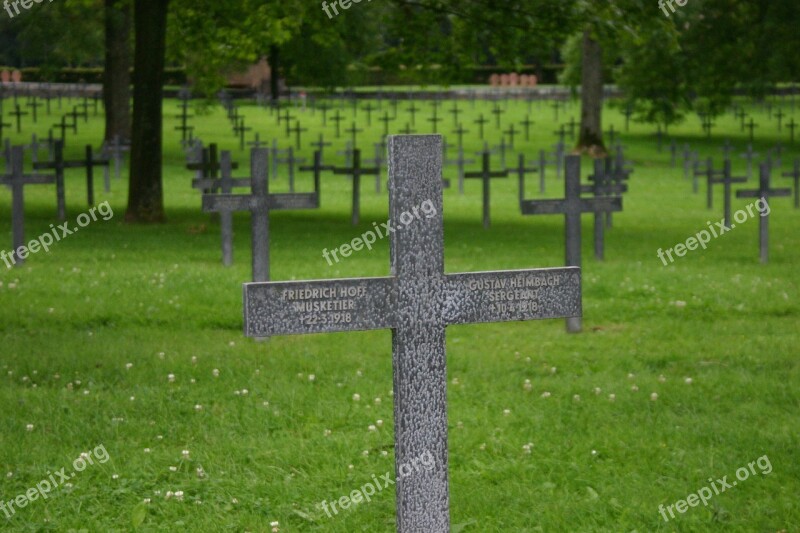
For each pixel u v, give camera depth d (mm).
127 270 16984
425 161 6020
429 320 6125
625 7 23047
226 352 11781
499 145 50125
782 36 30422
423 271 6090
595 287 16156
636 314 14750
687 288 16000
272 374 10719
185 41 30766
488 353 12156
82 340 12289
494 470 7887
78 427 8805
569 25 23422
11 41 54750
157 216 25500
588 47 47844
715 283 16438
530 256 20219
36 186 33031
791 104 66250
